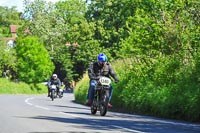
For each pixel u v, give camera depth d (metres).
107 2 113.25
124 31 107.62
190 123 25.58
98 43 118.88
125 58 47.38
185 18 39.75
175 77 35.19
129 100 37.59
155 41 40.94
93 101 29.11
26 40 124.00
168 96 31.44
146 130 19.50
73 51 146.50
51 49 155.62
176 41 39.44
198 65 32.09
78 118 24.83
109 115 29.72
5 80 110.56
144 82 37.81
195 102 28.19
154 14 42.47
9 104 38.53
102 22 114.88
